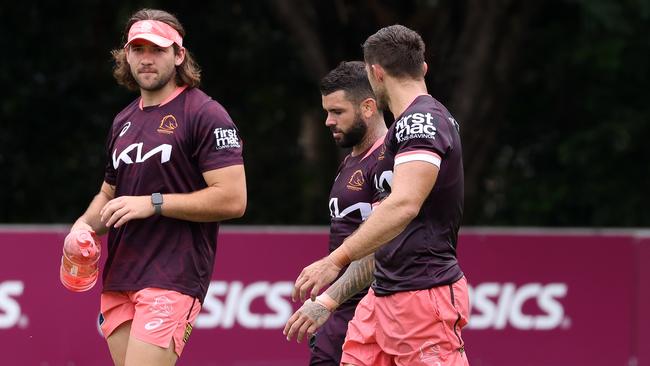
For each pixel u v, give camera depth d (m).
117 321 18.20
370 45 17.14
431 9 41.09
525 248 31.16
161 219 17.83
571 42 50.62
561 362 31.14
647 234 31.44
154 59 17.69
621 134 49.34
